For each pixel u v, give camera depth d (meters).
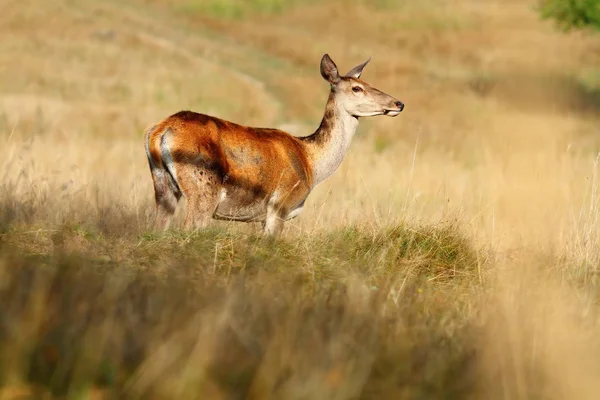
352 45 190.50
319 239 30.41
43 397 14.68
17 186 39.66
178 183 31.39
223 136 32.31
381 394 16.23
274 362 16.52
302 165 34.84
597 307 25.48
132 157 65.88
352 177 55.28
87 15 185.38
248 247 28.30
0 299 18.77
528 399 17.03
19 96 119.94
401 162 70.69
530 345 19.41
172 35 183.50
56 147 68.69
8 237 27.69
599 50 159.75
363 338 18.75
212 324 17.77
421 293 25.66
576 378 17.98
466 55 183.88
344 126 36.25
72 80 137.88
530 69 146.25
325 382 15.88
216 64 160.25
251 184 32.94
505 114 115.44
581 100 123.00
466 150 90.88
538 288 25.45
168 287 21.78
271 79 153.12
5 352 15.48
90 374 15.32
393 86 151.88
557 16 132.88
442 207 42.28
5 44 155.62
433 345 19.22
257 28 199.62
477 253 30.62
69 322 17.47
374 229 31.95
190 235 28.91
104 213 35.53
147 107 121.56
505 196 41.72
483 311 23.16
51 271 21.88
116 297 19.45
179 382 15.32
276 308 20.31
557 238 33.88
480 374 17.67
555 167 51.53
